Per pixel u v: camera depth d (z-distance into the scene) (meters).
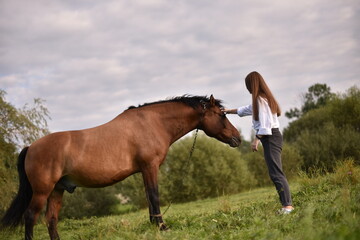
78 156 5.36
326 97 43.53
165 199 20.05
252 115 5.25
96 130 5.58
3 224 5.52
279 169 5.23
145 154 5.60
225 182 20.06
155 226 5.25
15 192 11.49
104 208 19.97
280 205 5.85
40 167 5.32
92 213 19.66
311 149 21.06
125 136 5.57
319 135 22.12
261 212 5.17
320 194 6.27
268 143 5.25
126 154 5.55
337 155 20.14
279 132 5.30
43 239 7.90
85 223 9.95
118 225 6.02
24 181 5.55
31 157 5.39
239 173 20.72
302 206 5.20
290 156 20.72
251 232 3.82
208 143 20.66
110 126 5.63
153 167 5.64
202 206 12.90
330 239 2.97
